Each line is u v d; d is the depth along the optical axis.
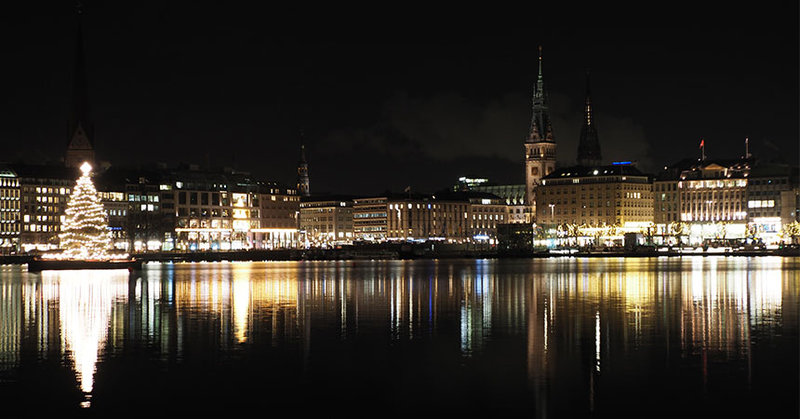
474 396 54.97
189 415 51.09
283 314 98.06
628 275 188.50
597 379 59.00
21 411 51.78
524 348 71.12
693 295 123.12
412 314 97.69
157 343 74.50
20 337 78.25
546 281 164.38
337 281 168.75
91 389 56.81
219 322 89.88
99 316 96.00
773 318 91.06
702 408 51.69
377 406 52.97
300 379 59.81
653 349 70.00
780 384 56.97
